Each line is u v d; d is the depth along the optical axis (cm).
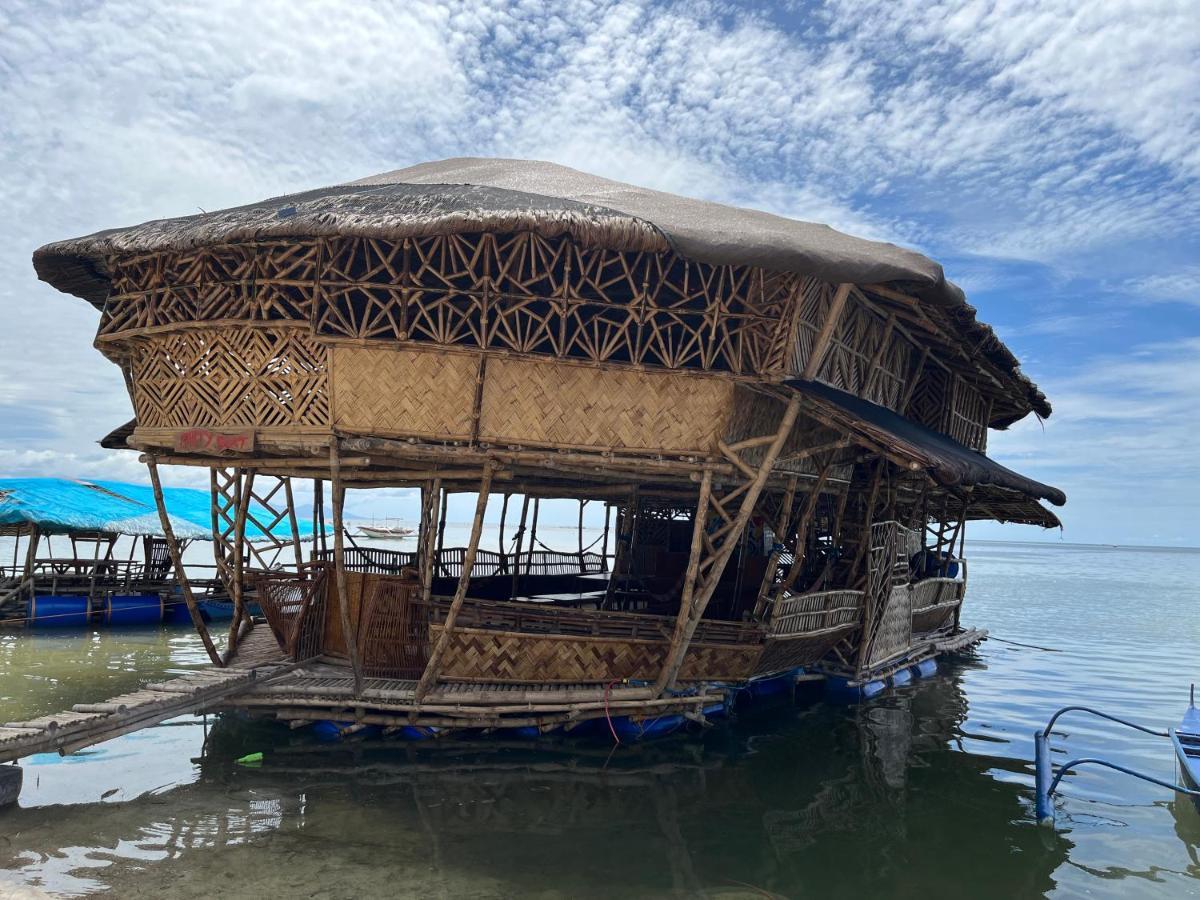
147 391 1485
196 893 875
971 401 2439
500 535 2275
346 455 1347
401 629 1509
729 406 1352
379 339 1277
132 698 1227
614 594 2067
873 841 1119
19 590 2828
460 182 1644
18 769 1120
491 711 1374
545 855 1019
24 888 862
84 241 1405
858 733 1664
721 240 1198
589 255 1322
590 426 1339
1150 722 1831
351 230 1175
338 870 945
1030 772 1445
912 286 1366
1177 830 1185
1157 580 8156
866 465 2020
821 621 1705
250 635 1889
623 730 1491
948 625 2975
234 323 1318
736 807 1222
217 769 1280
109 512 3039
